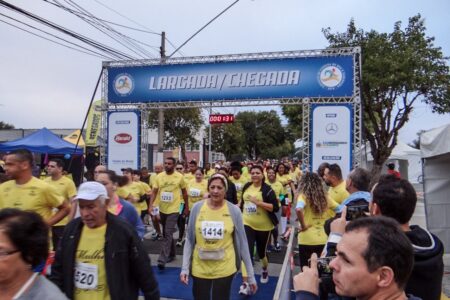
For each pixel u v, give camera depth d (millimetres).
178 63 13156
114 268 3023
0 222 2195
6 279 2156
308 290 2006
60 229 6230
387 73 19188
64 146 14891
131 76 13508
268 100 12539
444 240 8594
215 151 48594
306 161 12367
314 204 5699
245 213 7168
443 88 19828
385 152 20984
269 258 9094
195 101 13008
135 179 10547
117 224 3119
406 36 20359
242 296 6504
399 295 1551
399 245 1531
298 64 12266
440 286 2381
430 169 8648
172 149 29922
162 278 7406
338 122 11992
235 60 12711
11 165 4652
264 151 72625
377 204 2551
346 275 1583
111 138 13789
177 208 8641
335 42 20953
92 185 3113
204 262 4605
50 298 2230
